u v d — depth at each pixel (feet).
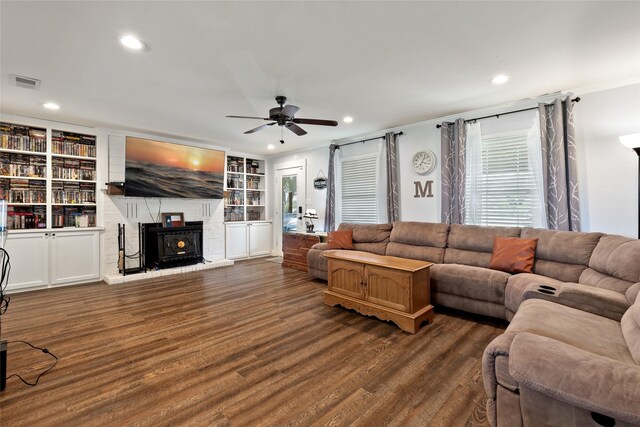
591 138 10.83
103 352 8.11
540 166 11.80
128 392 6.39
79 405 5.98
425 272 10.22
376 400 6.13
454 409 5.85
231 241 21.75
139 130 16.47
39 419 5.59
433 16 6.81
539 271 10.05
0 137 13.43
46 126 14.35
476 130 13.30
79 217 15.60
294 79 10.02
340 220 18.99
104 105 12.35
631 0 6.31
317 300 12.54
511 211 12.55
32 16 6.59
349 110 13.29
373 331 9.48
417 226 13.84
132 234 16.96
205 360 7.70
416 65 9.14
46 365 7.46
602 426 3.59
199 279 16.10
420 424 5.47
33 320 10.34
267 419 5.58
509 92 11.31
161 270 16.96
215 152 19.70
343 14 6.68
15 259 13.46
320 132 17.12
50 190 14.67
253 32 7.34
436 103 12.47
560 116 11.10
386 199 16.44
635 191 10.14
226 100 11.82
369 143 17.53
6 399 6.15
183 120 14.48
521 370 4.09
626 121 10.24
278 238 23.67
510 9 6.57
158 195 17.35
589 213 10.86
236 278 16.33
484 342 8.68
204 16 6.70
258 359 7.76
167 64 8.89
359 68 9.29
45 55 8.32
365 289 10.71
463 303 10.58
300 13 6.63
